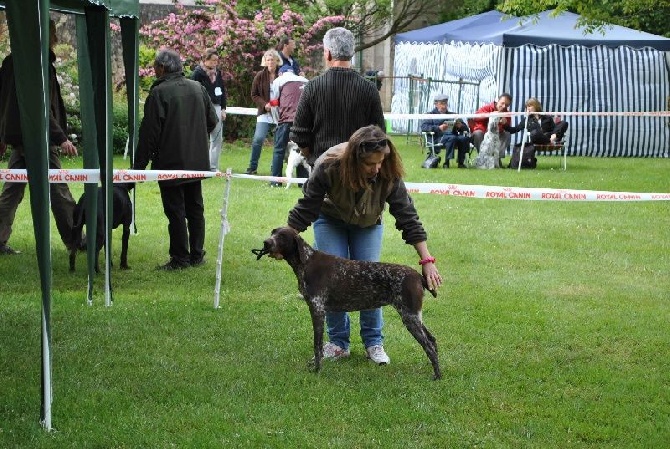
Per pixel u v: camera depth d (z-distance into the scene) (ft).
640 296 25.25
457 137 56.44
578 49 67.92
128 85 29.71
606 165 61.05
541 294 25.23
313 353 19.51
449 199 42.16
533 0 63.52
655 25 81.05
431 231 34.19
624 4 62.54
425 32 81.82
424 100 79.92
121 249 29.99
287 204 39.63
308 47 72.84
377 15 83.82
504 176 52.37
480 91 70.54
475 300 24.29
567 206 40.86
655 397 17.35
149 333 20.66
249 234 33.27
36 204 14.78
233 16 68.44
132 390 16.97
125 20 28.99
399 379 17.88
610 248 31.89
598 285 26.50
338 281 17.22
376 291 17.28
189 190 27.81
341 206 17.89
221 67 68.03
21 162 27.91
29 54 14.43
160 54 27.12
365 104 19.25
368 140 16.65
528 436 15.35
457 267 28.48
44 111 14.62
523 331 21.56
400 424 15.72
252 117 69.21
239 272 27.40
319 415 16.01
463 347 20.22
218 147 47.80
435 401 16.78
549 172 55.21
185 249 27.78
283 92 45.03
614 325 22.15
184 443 14.60
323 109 19.27
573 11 77.30
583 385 18.01
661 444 15.15
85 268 27.53
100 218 26.03
